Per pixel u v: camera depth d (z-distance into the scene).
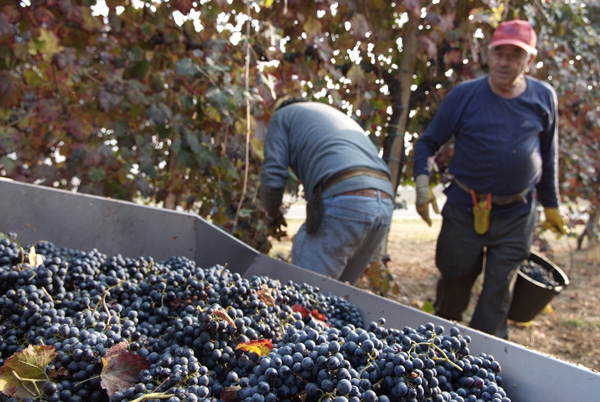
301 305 1.65
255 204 4.06
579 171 6.59
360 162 2.83
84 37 3.46
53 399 1.04
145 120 3.84
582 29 5.88
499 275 3.27
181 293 1.46
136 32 3.49
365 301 1.77
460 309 3.69
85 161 3.48
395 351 1.13
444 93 4.52
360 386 1.06
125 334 1.27
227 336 1.26
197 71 3.44
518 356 1.30
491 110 3.15
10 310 1.33
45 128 3.62
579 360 4.02
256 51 3.74
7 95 3.34
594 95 6.39
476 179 3.23
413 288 5.80
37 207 2.14
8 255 1.51
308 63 4.07
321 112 3.03
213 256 2.22
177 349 1.19
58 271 1.45
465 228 3.34
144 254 2.24
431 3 4.15
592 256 8.04
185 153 3.67
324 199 2.80
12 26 3.25
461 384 1.25
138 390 1.05
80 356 1.10
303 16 3.84
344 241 2.79
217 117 3.46
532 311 3.95
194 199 4.12
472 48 4.22
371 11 4.26
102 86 3.40
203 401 1.03
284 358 1.08
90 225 2.20
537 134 3.16
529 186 3.20
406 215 13.32
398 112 4.41
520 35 2.94
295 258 2.93
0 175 3.60
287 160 3.05
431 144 3.44
